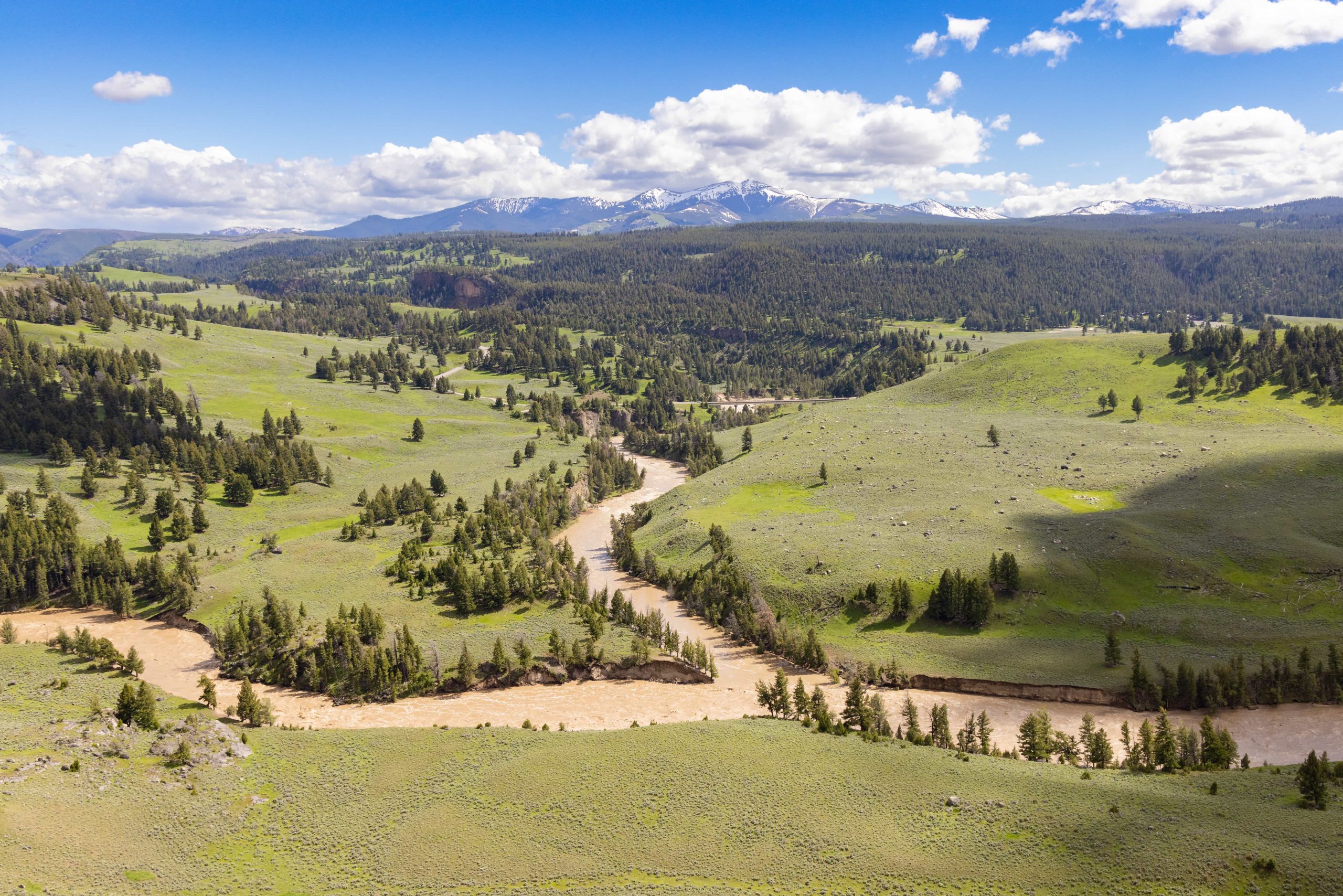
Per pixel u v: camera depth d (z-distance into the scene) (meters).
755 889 57.12
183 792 70.31
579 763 75.88
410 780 74.50
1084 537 129.25
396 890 58.66
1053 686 97.50
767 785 70.38
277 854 63.66
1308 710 90.75
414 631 118.88
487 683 107.62
